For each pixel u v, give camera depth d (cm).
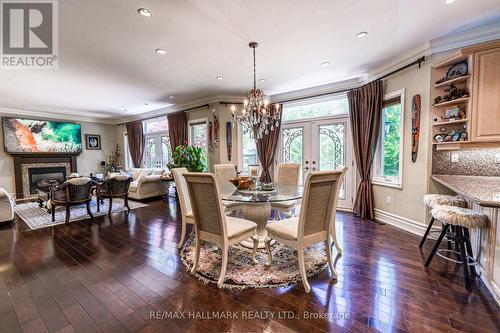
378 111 386
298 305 181
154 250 287
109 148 859
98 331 157
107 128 852
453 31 273
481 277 209
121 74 395
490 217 191
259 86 476
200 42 287
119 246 301
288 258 260
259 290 201
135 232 354
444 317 165
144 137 782
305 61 352
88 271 237
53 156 721
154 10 220
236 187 318
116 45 291
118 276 227
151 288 206
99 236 338
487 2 217
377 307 177
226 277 222
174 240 320
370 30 265
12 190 651
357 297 189
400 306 177
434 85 303
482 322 159
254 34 269
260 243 293
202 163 546
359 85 434
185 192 303
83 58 329
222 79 432
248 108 331
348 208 462
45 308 180
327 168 486
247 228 235
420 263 244
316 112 496
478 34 271
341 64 366
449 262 245
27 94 507
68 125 746
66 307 181
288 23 247
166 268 242
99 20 236
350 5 219
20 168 660
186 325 161
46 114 709
